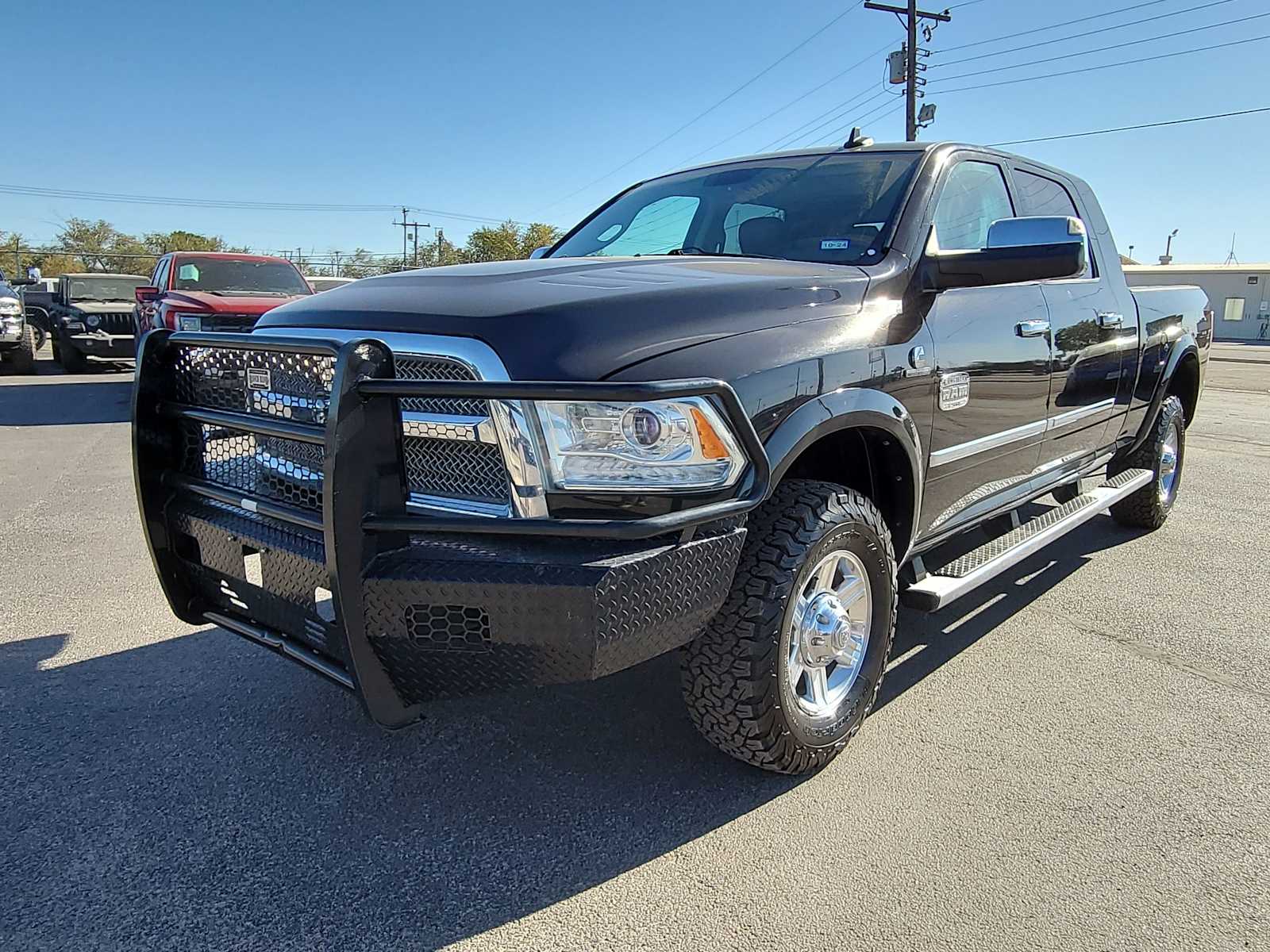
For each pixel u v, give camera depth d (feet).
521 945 6.77
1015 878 7.56
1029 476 13.05
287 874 7.55
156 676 11.28
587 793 8.81
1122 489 15.71
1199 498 22.43
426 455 7.41
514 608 6.71
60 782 8.87
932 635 13.17
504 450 6.93
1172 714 10.63
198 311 30.50
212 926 6.92
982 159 12.42
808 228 10.97
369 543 6.97
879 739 9.98
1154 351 16.37
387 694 7.34
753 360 7.81
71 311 49.93
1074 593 14.99
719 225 11.80
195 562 9.02
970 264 9.83
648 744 9.71
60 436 29.81
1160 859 7.84
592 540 6.91
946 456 10.44
